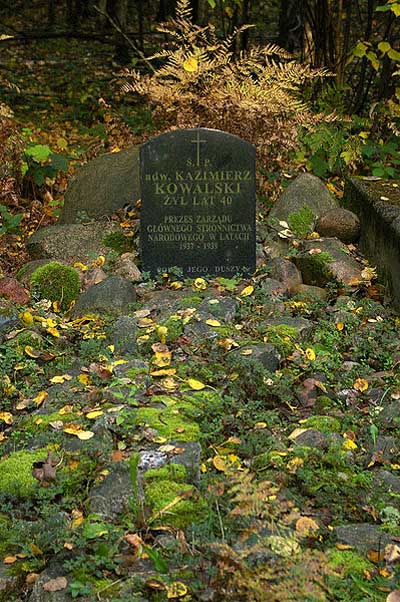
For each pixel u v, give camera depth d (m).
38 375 3.54
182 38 5.55
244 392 3.31
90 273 4.41
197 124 5.20
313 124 5.53
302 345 3.72
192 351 3.57
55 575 2.40
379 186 5.07
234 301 4.01
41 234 4.85
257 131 5.21
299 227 4.95
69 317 4.10
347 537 2.57
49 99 9.30
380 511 2.72
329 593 2.32
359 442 3.10
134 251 4.75
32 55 10.92
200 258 4.53
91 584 2.36
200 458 2.84
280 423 3.17
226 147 4.45
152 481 2.70
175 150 4.44
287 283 4.44
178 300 4.05
